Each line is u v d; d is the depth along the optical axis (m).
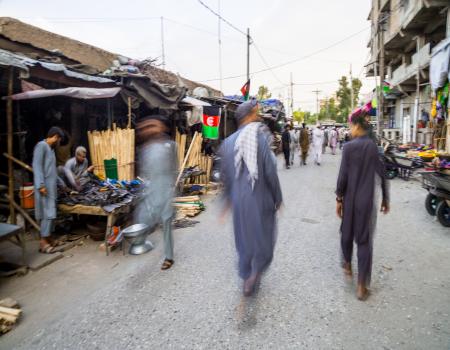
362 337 2.61
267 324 2.82
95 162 6.39
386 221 5.81
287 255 4.31
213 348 2.54
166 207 3.97
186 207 6.68
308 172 12.41
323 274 3.73
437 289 3.35
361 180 3.14
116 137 6.23
